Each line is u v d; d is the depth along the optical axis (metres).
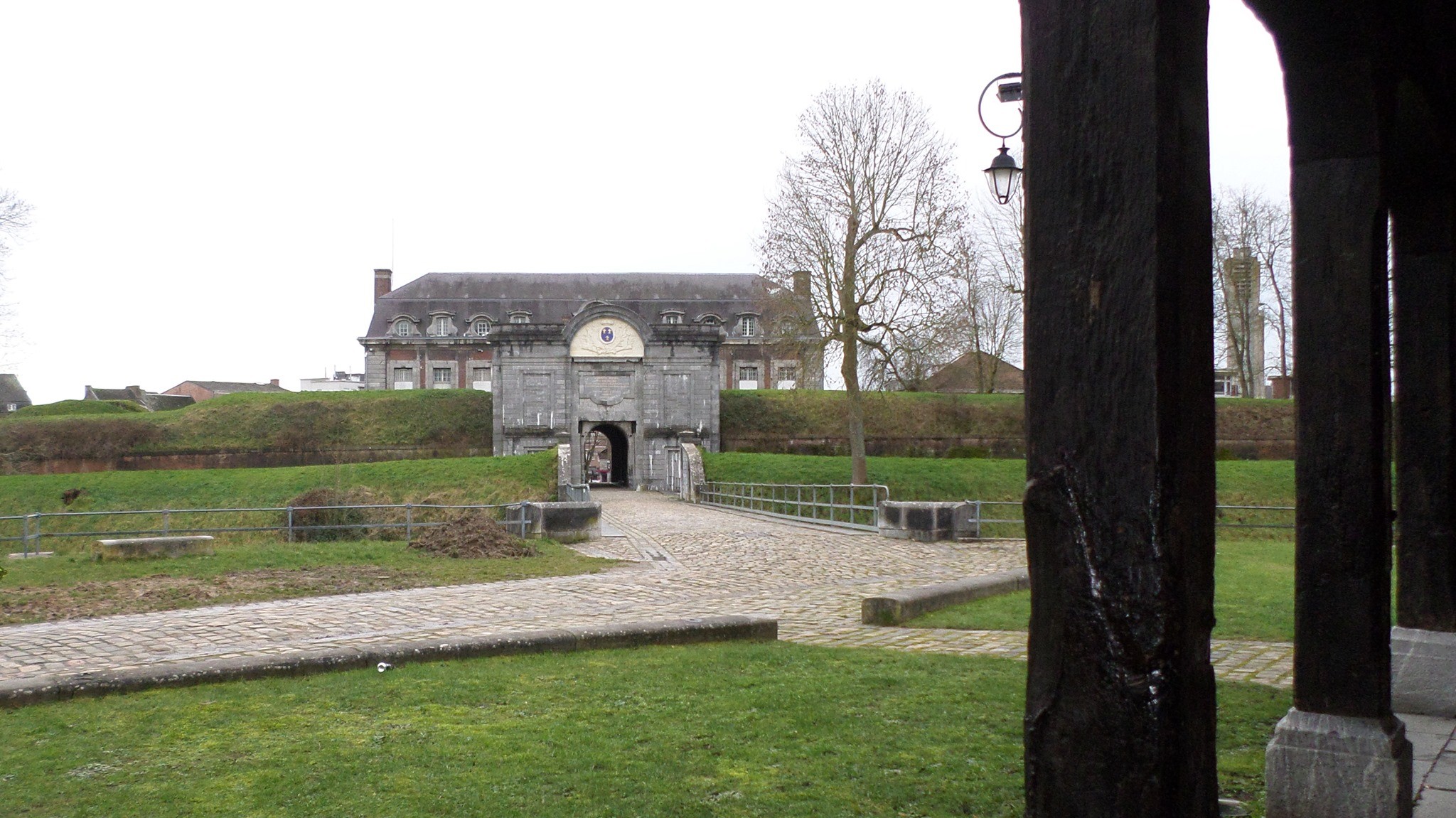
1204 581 2.63
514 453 55.22
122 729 6.39
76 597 14.22
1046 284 2.63
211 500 40.75
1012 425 59.03
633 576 16.69
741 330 78.44
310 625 11.77
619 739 6.04
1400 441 6.54
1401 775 4.45
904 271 37.38
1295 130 4.65
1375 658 4.53
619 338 56.12
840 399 61.59
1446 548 6.46
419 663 8.45
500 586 15.37
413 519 33.47
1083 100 2.57
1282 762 4.62
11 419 56.44
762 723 6.37
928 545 21.91
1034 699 2.65
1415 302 6.29
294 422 58.53
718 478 45.81
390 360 76.81
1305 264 4.66
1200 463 2.62
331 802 5.00
